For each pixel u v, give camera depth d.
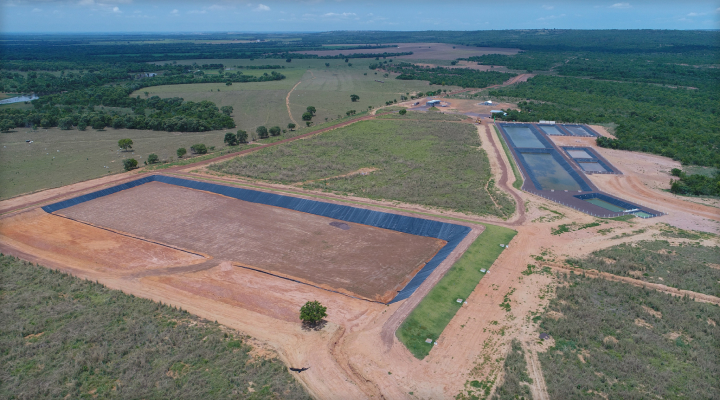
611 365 44.69
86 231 80.00
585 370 44.22
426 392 42.47
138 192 101.06
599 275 63.25
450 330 51.59
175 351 47.66
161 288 61.03
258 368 45.16
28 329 50.97
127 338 49.50
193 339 49.62
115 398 40.84
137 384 42.41
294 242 75.06
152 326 51.75
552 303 56.34
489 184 104.94
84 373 44.28
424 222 80.12
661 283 60.81
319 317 51.69
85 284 61.69
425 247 73.62
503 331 51.16
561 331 50.22
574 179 109.62
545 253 70.12
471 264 65.44
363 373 45.06
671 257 67.81
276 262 68.19
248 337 50.44
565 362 45.56
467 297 58.03
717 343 47.59
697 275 62.44
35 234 78.75
